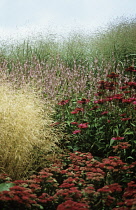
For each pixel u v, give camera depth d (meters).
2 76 5.06
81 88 5.06
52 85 5.19
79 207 2.11
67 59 7.73
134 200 2.24
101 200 2.45
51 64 6.92
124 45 7.67
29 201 2.20
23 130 3.41
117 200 2.67
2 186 2.58
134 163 2.92
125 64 6.81
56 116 4.61
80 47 7.91
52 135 3.91
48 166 3.49
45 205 2.49
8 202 2.21
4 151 3.24
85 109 4.40
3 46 7.93
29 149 3.49
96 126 3.99
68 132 4.23
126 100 3.70
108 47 7.74
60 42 8.20
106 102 4.24
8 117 3.43
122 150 3.52
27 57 7.64
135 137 3.60
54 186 2.79
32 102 4.04
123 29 8.23
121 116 3.80
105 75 5.42
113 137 3.47
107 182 3.02
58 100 4.91
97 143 3.82
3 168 3.10
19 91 4.44
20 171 3.27
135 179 3.11
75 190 2.33
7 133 3.32
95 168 2.96
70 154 3.34
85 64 7.22
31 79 5.49
